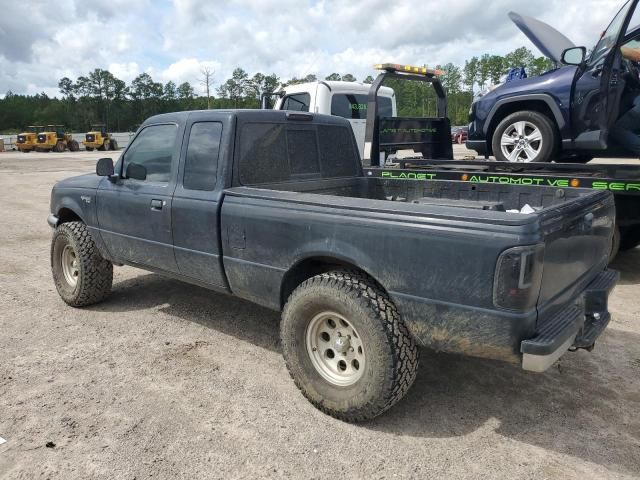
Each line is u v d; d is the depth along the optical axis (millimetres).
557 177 5418
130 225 4398
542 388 3504
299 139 4258
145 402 3338
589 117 6242
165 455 2809
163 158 4145
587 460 2762
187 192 3893
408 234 2729
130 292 5535
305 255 3172
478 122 7469
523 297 2457
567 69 6473
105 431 3023
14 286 5809
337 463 2740
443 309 2664
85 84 108125
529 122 6824
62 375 3703
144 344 4238
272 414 3203
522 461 2754
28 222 9977
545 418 3152
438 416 3176
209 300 5273
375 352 2848
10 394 3438
